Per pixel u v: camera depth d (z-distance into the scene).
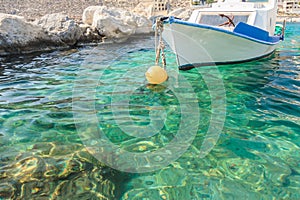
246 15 8.30
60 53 11.38
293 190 2.75
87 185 2.87
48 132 4.06
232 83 6.51
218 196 2.70
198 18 8.50
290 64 8.44
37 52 11.72
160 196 2.72
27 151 3.52
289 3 41.00
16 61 9.62
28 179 2.95
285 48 11.92
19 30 11.48
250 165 3.20
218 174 3.04
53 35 12.84
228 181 2.92
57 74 7.55
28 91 6.06
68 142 3.76
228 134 3.96
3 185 2.84
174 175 3.04
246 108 4.93
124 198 2.69
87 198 2.68
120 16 17.23
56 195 2.71
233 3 9.09
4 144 3.70
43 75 7.48
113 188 2.83
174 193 2.76
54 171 3.09
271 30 9.70
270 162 3.24
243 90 5.98
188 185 2.87
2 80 7.01
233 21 8.28
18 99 5.52
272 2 9.67
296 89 5.96
